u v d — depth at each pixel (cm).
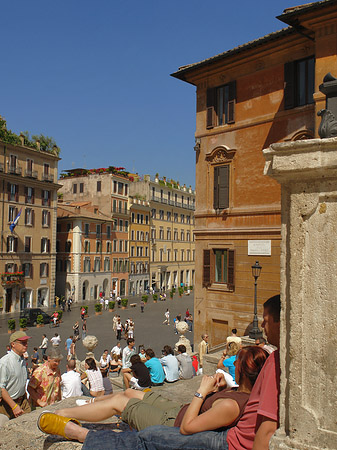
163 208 8975
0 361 661
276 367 323
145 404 449
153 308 5981
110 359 1691
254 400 335
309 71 1909
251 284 2102
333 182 284
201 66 2270
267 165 309
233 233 2167
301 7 1681
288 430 300
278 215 2009
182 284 8869
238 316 2152
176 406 450
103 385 929
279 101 2009
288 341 302
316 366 287
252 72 2114
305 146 285
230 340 1205
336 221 283
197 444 349
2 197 5175
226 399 359
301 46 1912
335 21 1608
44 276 5803
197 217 2334
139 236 8138
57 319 4409
